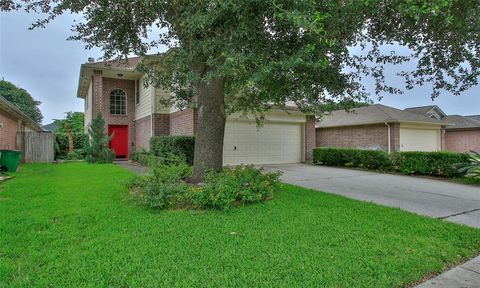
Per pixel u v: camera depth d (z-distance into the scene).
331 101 7.07
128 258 3.19
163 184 5.89
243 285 2.70
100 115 14.99
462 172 10.05
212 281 2.75
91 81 17.38
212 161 6.85
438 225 4.57
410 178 10.62
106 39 6.75
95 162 14.60
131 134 18.73
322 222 4.57
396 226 4.48
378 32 5.97
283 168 13.25
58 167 12.22
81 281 2.70
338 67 6.09
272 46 4.70
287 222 4.54
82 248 3.44
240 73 4.53
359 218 4.84
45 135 15.48
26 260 3.09
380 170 12.72
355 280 2.84
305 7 3.85
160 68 8.20
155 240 3.73
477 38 5.32
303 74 5.53
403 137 17.19
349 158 13.85
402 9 4.07
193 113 12.61
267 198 6.10
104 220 4.52
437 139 18.97
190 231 4.08
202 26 4.41
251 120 14.20
